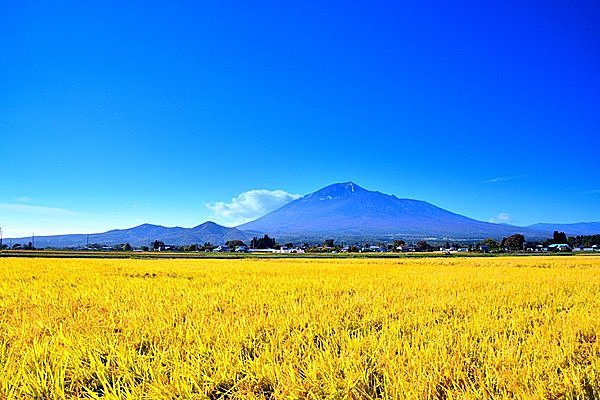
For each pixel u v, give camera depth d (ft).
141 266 116.47
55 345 22.03
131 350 21.47
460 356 19.60
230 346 21.70
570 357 19.79
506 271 102.53
